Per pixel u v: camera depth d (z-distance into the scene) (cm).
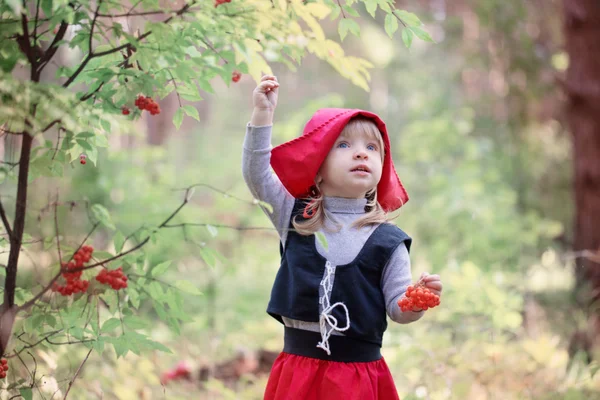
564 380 405
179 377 449
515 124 915
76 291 241
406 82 1195
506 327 444
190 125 1297
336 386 242
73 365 347
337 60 285
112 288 247
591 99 620
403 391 381
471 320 432
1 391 263
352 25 265
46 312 255
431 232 725
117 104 253
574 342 504
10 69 218
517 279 589
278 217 272
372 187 270
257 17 252
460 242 672
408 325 477
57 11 223
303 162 263
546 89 852
